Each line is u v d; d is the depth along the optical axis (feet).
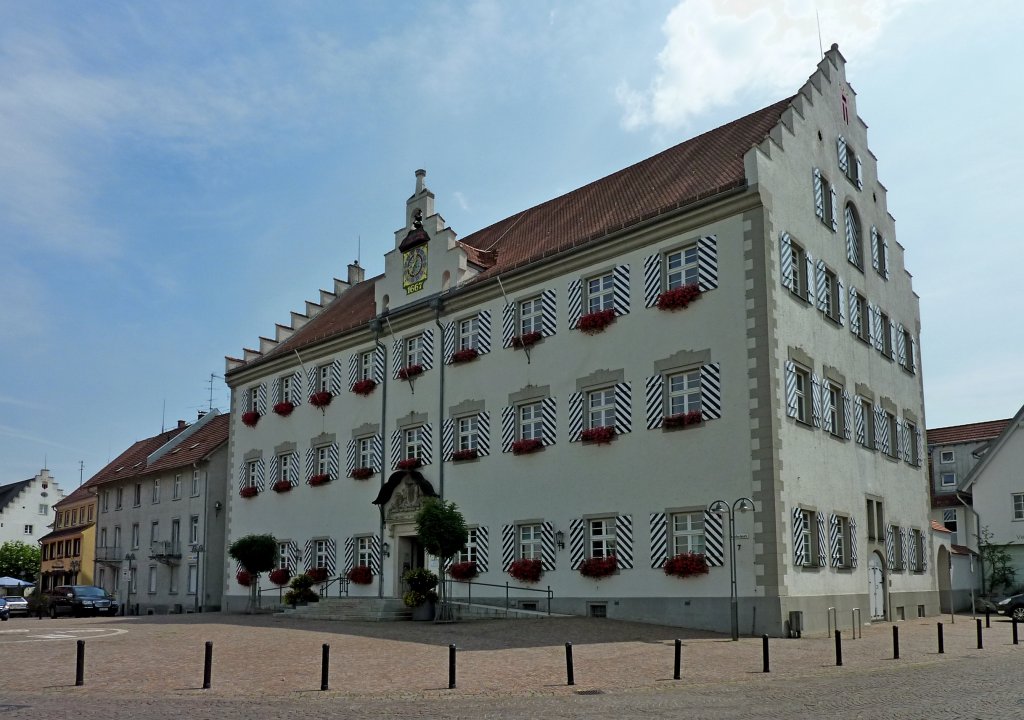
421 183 133.18
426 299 126.52
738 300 91.81
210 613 136.36
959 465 185.98
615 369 101.55
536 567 105.50
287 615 120.88
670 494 94.12
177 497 196.34
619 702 48.52
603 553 100.22
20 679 58.18
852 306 112.57
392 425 130.62
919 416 131.23
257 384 161.48
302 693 51.96
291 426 151.12
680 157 116.88
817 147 108.58
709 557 89.61
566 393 106.42
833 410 104.88
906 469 122.83
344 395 140.77
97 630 97.60
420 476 120.98
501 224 146.51
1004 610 117.70
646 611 94.07
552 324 109.50
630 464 98.37
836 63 118.52
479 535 113.80
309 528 142.82
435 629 88.53
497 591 110.11
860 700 48.29
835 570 96.53
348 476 136.87
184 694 51.83
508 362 114.32
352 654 69.72
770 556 85.10
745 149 104.42
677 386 96.73
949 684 54.39
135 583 208.23
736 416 90.07
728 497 89.25
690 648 72.95
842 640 81.66
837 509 99.35
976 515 162.09
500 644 75.20
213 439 193.88
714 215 95.09
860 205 119.96
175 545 192.95
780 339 91.20
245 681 56.65
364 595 129.49
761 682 56.08
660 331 97.86
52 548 269.03
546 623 90.68
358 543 133.49
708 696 50.49
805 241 101.09
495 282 116.78
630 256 102.42
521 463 110.22
